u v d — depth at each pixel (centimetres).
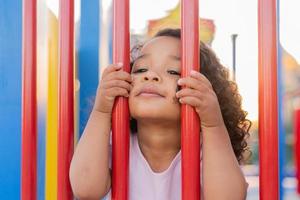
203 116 92
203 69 131
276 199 91
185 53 90
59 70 96
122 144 94
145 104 97
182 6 90
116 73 93
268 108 90
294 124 189
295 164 187
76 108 168
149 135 109
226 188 95
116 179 94
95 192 99
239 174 97
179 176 113
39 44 173
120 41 93
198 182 91
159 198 112
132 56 124
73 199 101
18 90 160
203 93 90
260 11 91
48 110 165
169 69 101
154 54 102
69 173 98
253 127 202
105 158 98
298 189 183
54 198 161
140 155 113
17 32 160
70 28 96
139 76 99
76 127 167
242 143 141
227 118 135
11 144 159
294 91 192
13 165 159
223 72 136
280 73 192
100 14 173
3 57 160
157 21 203
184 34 90
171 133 108
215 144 95
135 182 113
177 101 98
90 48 172
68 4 96
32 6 97
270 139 90
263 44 90
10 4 161
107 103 94
